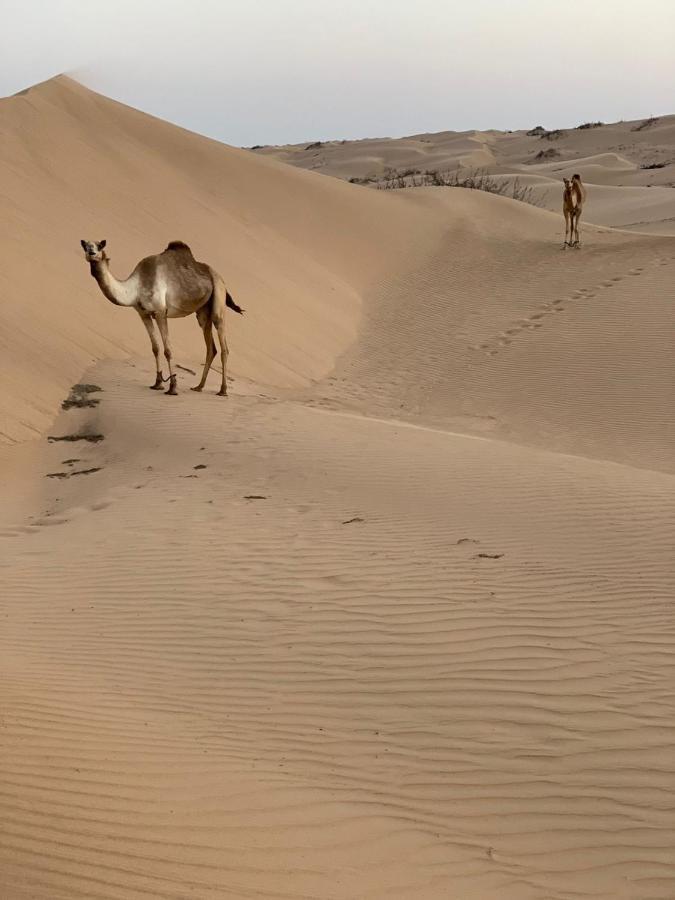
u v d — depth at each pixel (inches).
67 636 313.4
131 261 894.4
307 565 363.6
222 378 663.8
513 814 203.3
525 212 1469.0
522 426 730.2
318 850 181.3
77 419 605.6
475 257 1255.5
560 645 286.4
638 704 248.7
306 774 218.4
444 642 292.7
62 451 562.3
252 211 1239.5
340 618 314.8
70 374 662.5
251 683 273.9
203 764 216.5
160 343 776.3
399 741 237.5
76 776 198.5
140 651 299.4
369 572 352.5
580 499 426.9
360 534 395.5
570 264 1166.3
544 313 989.2
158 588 352.8
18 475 528.4
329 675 277.1
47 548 408.5
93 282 807.1
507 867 183.0
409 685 267.7
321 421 608.1
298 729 245.1
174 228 1035.3
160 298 615.8
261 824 189.2
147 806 188.7
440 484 460.4
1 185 883.4
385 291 1166.3
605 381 793.6
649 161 3186.5
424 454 519.8
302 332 946.1
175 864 164.1
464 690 263.0
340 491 458.6
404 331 1013.8
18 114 1075.9
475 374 850.1
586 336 890.7
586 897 173.2
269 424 588.4
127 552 393.4
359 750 233.0
